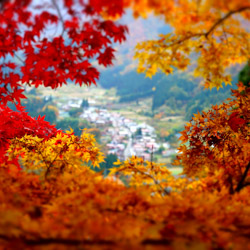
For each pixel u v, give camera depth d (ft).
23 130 13.67
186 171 10.38
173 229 6.10
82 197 7.04
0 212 6.03
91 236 5.83
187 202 7.07
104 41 9.69
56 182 8.14
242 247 5.80
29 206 6.92
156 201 7.17
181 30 8.48
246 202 8.43
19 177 8.13
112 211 6.92
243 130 12.62
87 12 8.06
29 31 9.10
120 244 5.52
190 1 7.12
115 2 7.34
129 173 9.67
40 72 10.70
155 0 7.08
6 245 5.53
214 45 8.99
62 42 9.77
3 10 7.96
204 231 6.22
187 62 9.12
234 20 8.09
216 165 11.27
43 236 5.85
